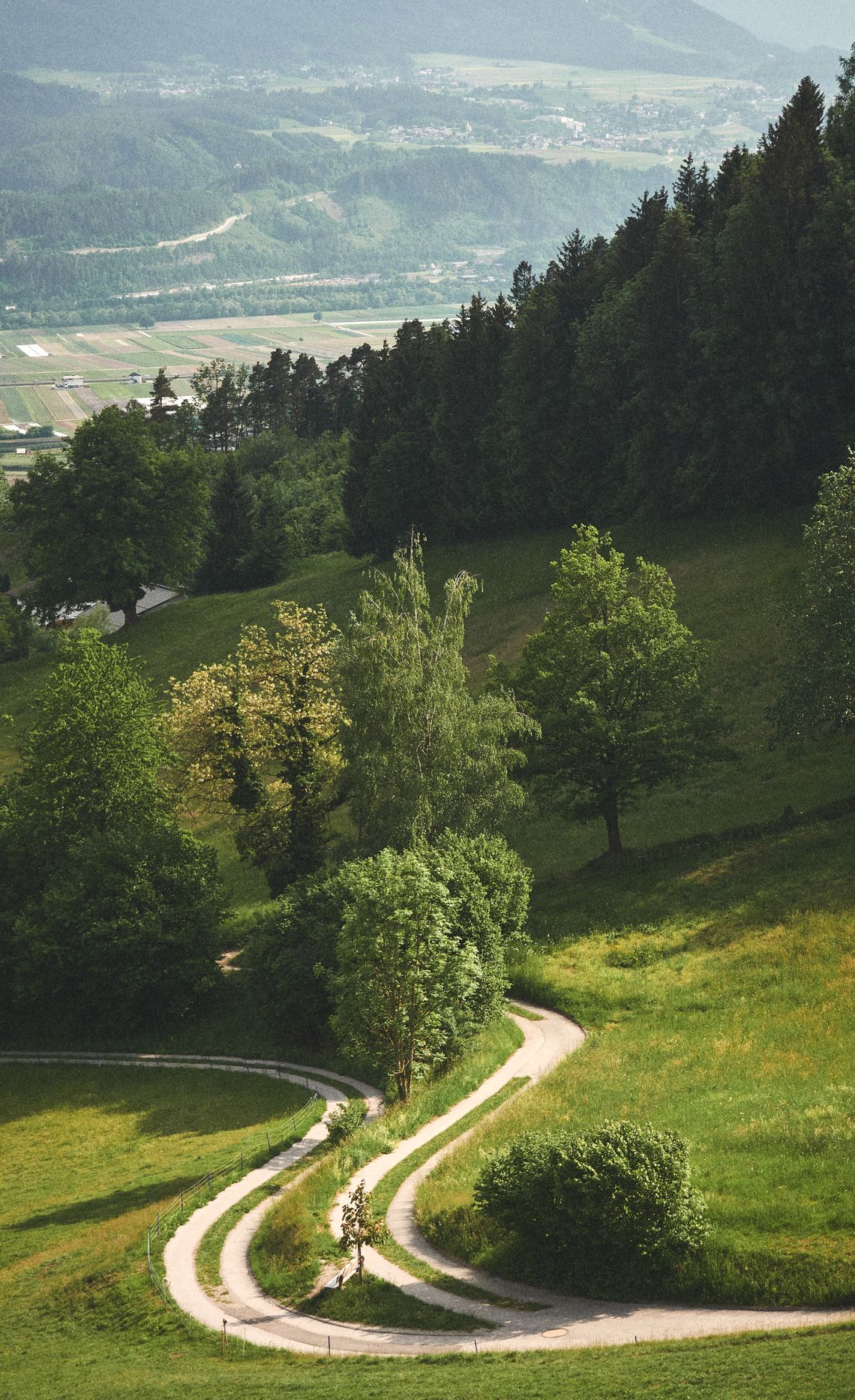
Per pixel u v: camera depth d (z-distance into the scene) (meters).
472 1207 30.44
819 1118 32.41
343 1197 34.16
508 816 56.53
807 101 99.31
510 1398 21.42
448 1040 45.75
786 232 96.25
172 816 69.25
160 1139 46.03
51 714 66.31
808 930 50.88
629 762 62.12
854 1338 21.58
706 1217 27.30
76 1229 36.78
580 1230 26.97
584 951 54.75
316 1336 26.75
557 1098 39.34
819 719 59.62
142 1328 28.86
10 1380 26.91
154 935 59.88
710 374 100.56
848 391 96.38
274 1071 53.25
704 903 56.53
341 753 59.12
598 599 65.38
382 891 41.88
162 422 197.62
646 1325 24.64
